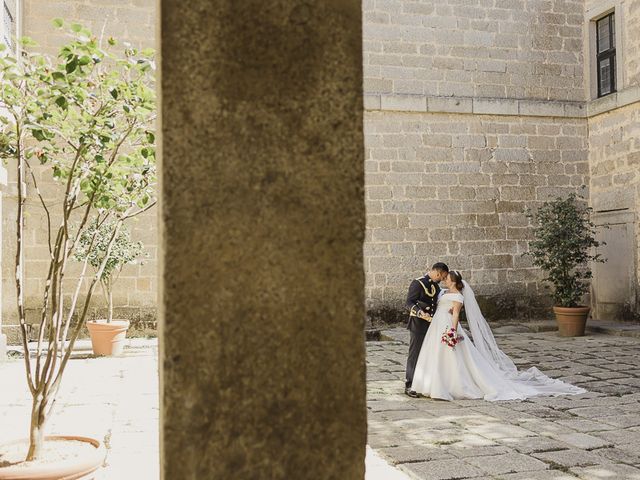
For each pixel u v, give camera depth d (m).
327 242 1.42
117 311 11.02
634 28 12.24
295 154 1.41
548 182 13.28
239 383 1.37
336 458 1.41
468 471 4.07
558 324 11.66
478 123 12.98
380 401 6.38
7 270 10.40
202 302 1.36
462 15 12.98
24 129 3.39
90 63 3.14
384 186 12.47
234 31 1.39
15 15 9.84
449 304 6.57
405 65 12.67
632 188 12.27
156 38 1.54
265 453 1.38
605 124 13.01
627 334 11.28
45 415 3.07
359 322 1.43
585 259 12.13
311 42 1.43
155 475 3.92
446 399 6.38
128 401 6.24
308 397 1.40
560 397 6.45
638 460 4.27
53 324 3.16
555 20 13.49
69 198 3.51
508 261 12.95
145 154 3.37
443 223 12.68
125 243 9.47
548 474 4.00
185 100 1.36
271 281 1.39
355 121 1.44
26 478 2.73
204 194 1.36
